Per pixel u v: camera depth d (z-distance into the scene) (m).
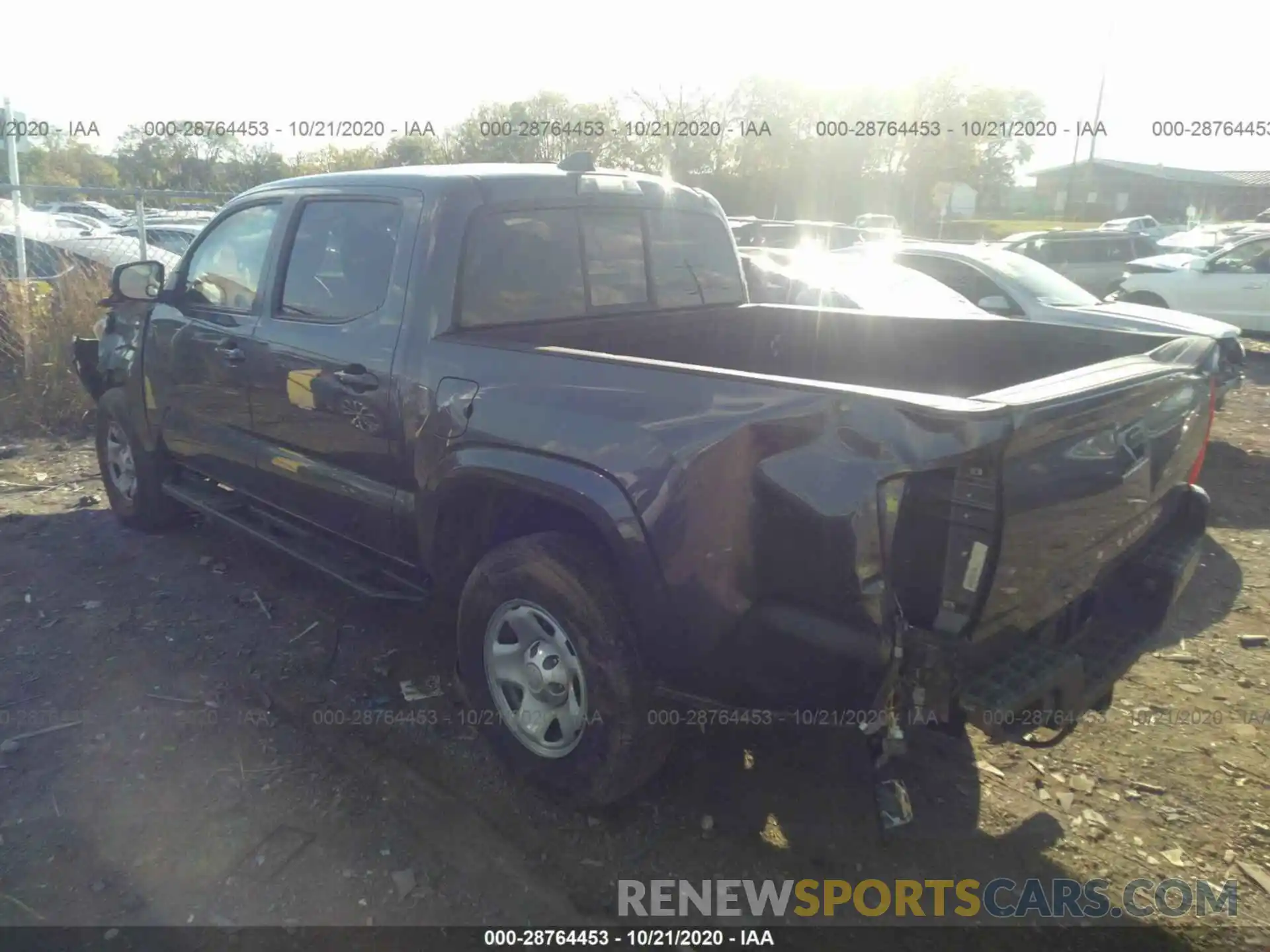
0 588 4.93
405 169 4.00
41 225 12.05
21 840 3.10
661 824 3.27
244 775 3.45
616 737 3.03
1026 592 2.64
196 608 4.75
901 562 2.52
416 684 4.08
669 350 4.45
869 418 2.49
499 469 3.23
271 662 4.24
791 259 9.10
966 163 37.25
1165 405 3.21
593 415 3.03
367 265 3.90
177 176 29.58
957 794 3.47
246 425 4.57
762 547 2.67
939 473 2.44
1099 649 3.12
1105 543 3.04
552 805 3.33
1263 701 4.13
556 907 2.89
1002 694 2.54
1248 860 3.15
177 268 5.13
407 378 3.63
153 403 5.27
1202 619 4.96
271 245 4.41
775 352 4.85
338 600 4.85
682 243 4.62
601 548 3.20
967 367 4.17
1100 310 8.88
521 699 3.33
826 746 3.71
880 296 7.77
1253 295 14.12
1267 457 8.36
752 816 3.32
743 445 2.69
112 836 3.12
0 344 8.99
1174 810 3.39
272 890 2.91
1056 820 3.34
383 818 3.24
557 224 4.02
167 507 5.66
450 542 3.64
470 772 3.50
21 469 7.15
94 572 5.17
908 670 2.53
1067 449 2.66
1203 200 53.09
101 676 4.10
